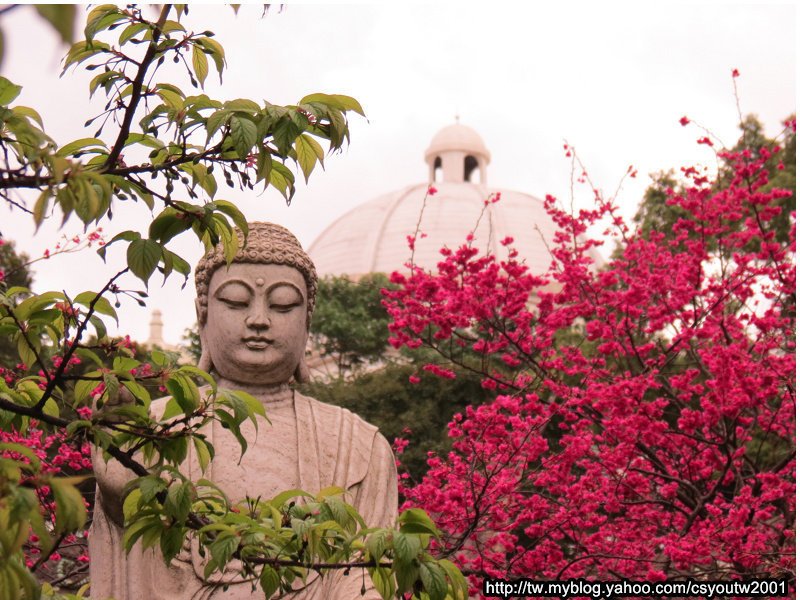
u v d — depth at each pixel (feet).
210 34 15.85
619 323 43.62
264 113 15.69
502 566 37.17
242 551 16.46
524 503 37.70
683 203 42.96
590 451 40.16
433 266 133.49
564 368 40.34
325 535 16.63
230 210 16.21
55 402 17.92
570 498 36.94
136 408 16.11
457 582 15.97
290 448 24.35
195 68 16.63
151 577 22.36
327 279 86.69
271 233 25.54
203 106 15.92
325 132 16.07
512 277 41.60
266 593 16.76
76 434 16.25
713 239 54.85
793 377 38.06
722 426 41.01
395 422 59.36
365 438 25.27
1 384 17.72
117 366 16.57
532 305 106.32
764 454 51.26
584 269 42.78
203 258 25.53
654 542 37.11
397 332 40.63
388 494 24.95
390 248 137.90
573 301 42.39
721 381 36.94
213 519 17.34
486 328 42.01
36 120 15.34
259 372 24.81
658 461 39.55
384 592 16.78
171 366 16.52
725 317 46.29
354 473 24.41
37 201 13.32
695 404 49.19
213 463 23.62
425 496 35.88
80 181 13.41
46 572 37.91
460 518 36.40
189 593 22.26
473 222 140.26
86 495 40.65
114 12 15.44
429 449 57.26
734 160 44.32
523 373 44.98
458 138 181.16
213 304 25.03
